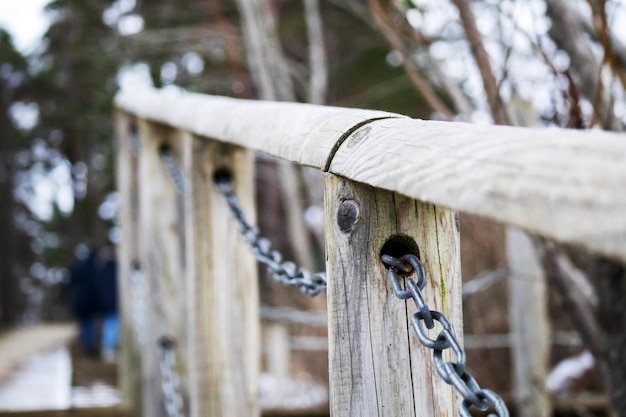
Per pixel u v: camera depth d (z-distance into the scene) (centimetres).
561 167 80
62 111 2209
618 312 282
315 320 486
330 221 144
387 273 140
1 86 2403
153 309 365
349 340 140
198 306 255
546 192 81
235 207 242
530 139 87
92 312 1016
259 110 200
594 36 308
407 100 1145
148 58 1362
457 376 114
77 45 1667
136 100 402
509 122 282
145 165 371
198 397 255
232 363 257
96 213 2595
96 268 1029
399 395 139
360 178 128
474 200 92
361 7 686
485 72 278
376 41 1050
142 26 1277
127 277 480
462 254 638
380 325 139
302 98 1012
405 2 351
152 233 368
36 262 3581
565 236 77
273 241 1423
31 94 2450
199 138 259
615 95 275
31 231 3469
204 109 251
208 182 256
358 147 133
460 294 139
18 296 3061
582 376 567
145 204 371
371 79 1317
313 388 695
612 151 75
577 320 302
